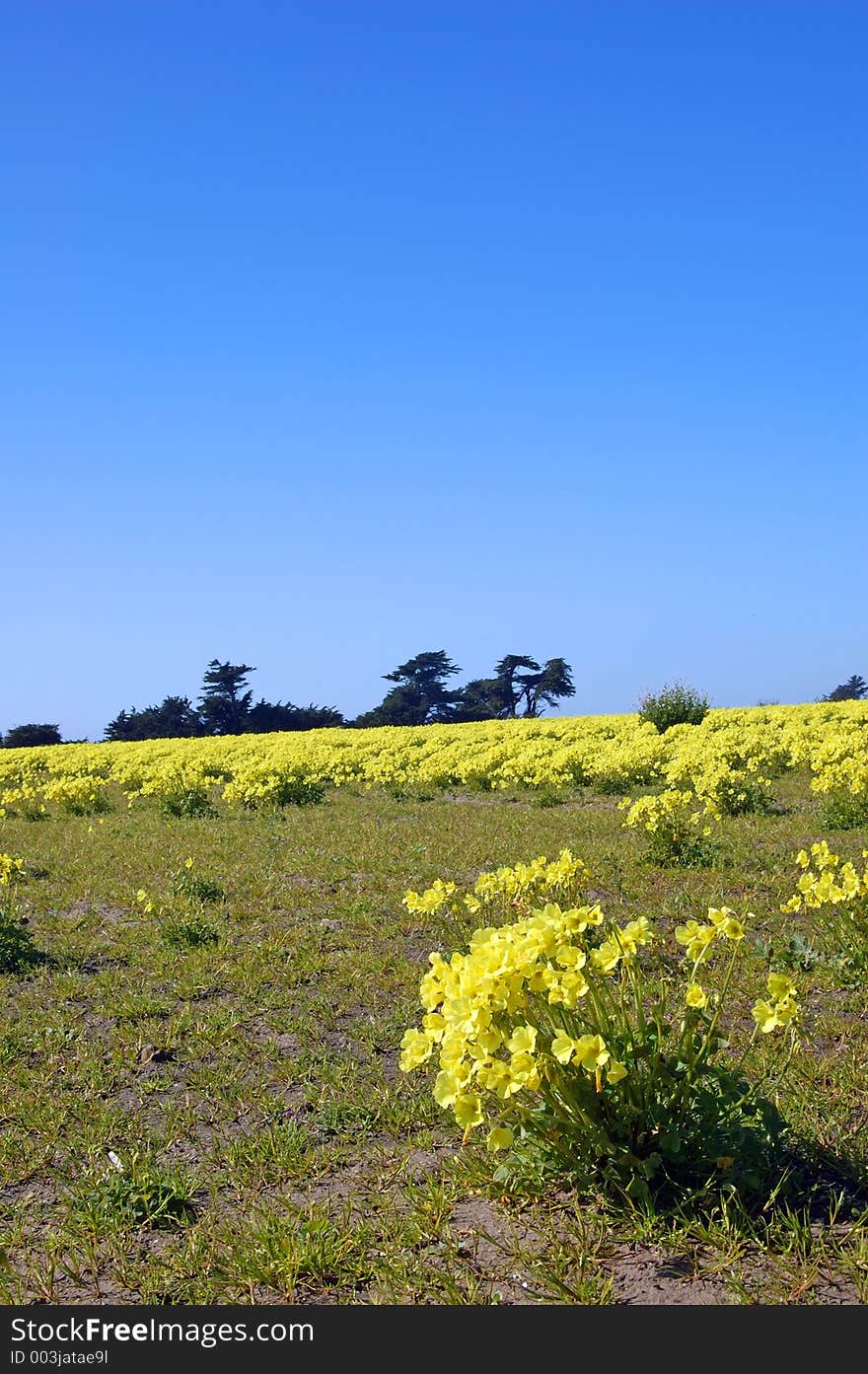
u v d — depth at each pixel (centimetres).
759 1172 377
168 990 686
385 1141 460
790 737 1978
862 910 640
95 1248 383
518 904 557
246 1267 357
